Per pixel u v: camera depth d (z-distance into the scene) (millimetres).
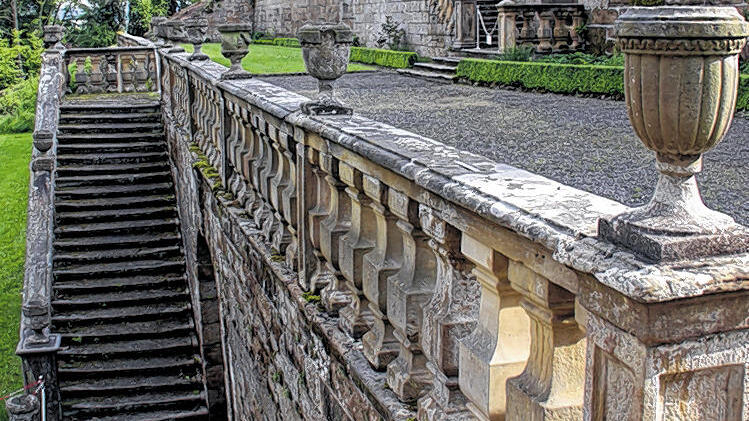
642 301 2156
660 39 2150
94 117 19828
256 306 7773
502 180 3219
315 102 5492
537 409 2920
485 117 11188
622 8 16953
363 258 4680
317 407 5637
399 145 4133
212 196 10547
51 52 21469
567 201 2857
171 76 17578
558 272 2689
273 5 40281
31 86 35688
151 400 13938
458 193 3146
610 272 2262
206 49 30297
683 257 2229
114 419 13711
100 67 22406
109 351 14633
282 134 6262
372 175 4363
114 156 18656
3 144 31500
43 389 12617
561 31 19750
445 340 3580
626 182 6656
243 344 8820
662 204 2355
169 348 14680
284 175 6688
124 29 50500
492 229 3055
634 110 2275
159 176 18422
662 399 2297
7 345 17094
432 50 26359
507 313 3189
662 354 2248
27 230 14867
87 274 15977
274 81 17094
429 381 4086
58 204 17297
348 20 33250
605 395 2455
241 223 8180
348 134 4594
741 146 8469
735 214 5617
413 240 4027
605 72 13617
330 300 5375
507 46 19797
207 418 13836
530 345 3094
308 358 5773
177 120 16594
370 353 4578
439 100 13680
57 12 52062
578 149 8336
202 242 12812
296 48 33031
